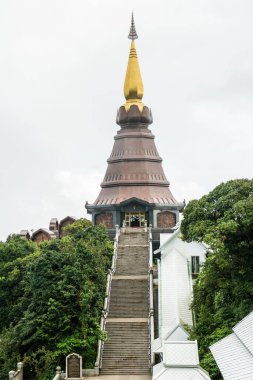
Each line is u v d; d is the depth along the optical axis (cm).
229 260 6594
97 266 8812
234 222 6444
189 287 8888
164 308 8488
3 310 8550
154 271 9981
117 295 9262
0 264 9188
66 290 7569
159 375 5241
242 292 6381
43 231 13600
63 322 7412
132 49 15225
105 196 14188
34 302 7606
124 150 14600
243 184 7238
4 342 7400
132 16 15300
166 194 14175
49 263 7769
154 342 7550
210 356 5828
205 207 7181
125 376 7444
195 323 7894
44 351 7112
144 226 13338
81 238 10506
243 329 4284
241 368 3806
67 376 7300
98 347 7838
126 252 10775
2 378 7181
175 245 9869
